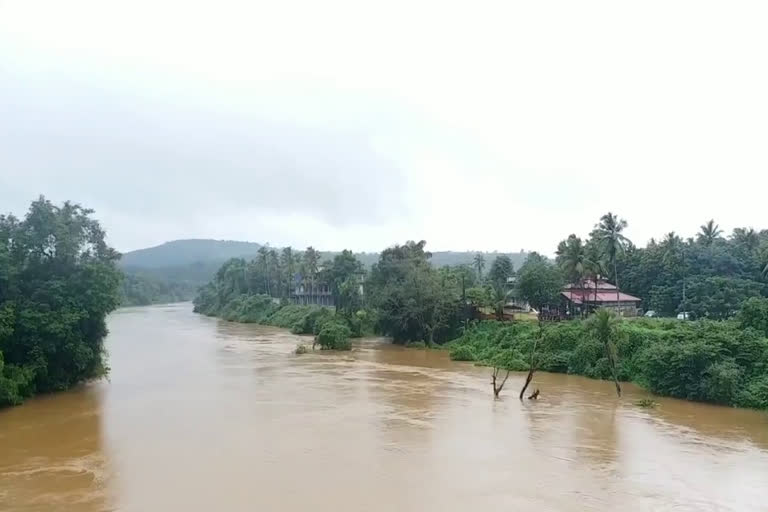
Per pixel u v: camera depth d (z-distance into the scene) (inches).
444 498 914.1
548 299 3024.1
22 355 1688.0
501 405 1610.5
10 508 869.2
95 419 1409.9
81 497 911.7
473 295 3255.4
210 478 994.7
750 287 2945.4
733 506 899.4
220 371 2202.3
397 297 3262.8
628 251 3659.0
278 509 863.1
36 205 1850.4
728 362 1667.1
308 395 1723.7
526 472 1042.7
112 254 1975.9
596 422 1423.5
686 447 1210.6
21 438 1245.1
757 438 1286.9
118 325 4665.4
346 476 1008.9
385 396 1718.8
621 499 920.9
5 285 1724.9
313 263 5634.8
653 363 1782.7
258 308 5241.1
